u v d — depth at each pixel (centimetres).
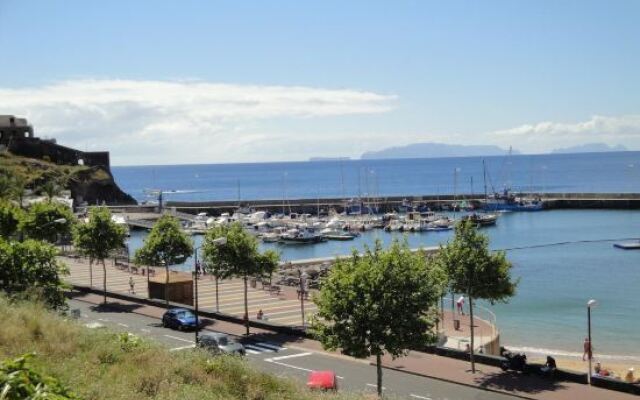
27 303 2312
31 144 17062
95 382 1425
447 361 3731
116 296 5881
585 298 7144
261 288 6391
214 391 1705
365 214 16788
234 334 4409
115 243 5694
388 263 2812
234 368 1931
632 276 8519
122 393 1391
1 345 1659
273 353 3884
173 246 5741
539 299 7100
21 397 690
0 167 13412
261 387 1873
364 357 2812
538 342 5353
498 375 3425
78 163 17725
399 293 2773
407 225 13875
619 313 6406
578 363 4591
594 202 17138
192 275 6150
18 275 2961
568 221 15038
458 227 3666
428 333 2972
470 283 3525
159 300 5506
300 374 3353
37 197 12456
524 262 9806
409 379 3366
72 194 15925
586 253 10644
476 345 4259
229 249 4478
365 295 2747
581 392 3123
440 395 3066
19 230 6238
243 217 15850
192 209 17412
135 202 18825
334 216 15838
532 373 3441
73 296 5953
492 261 3541
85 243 5619
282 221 15275
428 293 2847
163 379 1600
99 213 5725
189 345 3900
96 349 1766
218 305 5500
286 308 5406
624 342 5356
